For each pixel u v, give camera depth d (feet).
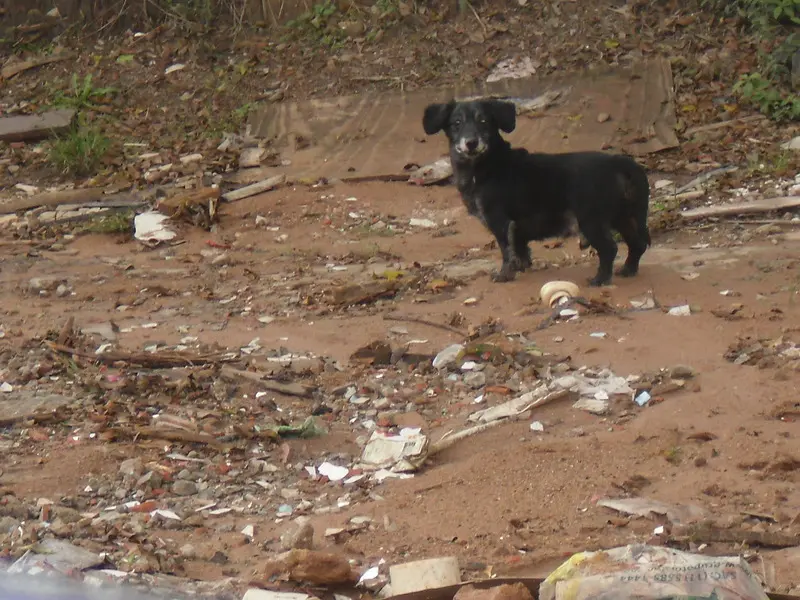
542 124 48.70
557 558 16.81
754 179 41.78
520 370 24.79
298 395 24.35
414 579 15.90
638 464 20.07
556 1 55.72
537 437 21.74
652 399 22.89
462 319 28.55
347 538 18.08
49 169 49.34
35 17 60.44
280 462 21.36
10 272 36.52
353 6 57.98
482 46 54.65
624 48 53.01
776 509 18.07
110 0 60.08
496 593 14.29
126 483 20.33
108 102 54.90
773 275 30.63
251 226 41.14
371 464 21.07
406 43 55.77
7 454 21.49
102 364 26.37
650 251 34.40
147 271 36.09
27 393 24.58
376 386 24.62
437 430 22.40
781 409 21.67
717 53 51.96
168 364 26.22
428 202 43.16
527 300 30.07
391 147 48.37
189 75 56.13
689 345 25.49
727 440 20.70
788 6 51.98
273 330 28.91
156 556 17.25
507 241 31.86
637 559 14.37
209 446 21.94
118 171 48.21
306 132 50.24
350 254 36.81
